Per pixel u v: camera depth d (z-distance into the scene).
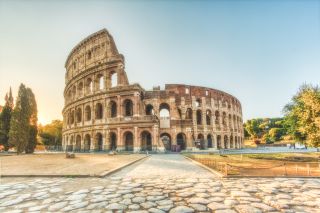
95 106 61.25
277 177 15.73
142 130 54.53
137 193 11.45
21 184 13.98
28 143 54.44
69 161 29.58
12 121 52.53
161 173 18.30
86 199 10.42
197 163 26.30
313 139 26.53
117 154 47.53
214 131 70.38
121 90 57.66
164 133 61.91
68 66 81.44
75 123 67.12
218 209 8.85
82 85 69.25
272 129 119.12
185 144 62.06
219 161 28.34
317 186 12.83
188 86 70.00
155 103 63.44
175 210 8.76
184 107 68.06
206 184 13.54
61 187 13.02
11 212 8.66
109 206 9.33
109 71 60.94
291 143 103.44
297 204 9.45
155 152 52.31
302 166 24.30
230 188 12.41
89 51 67.62
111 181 14.80
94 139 59.44
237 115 86.31
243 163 26.45
